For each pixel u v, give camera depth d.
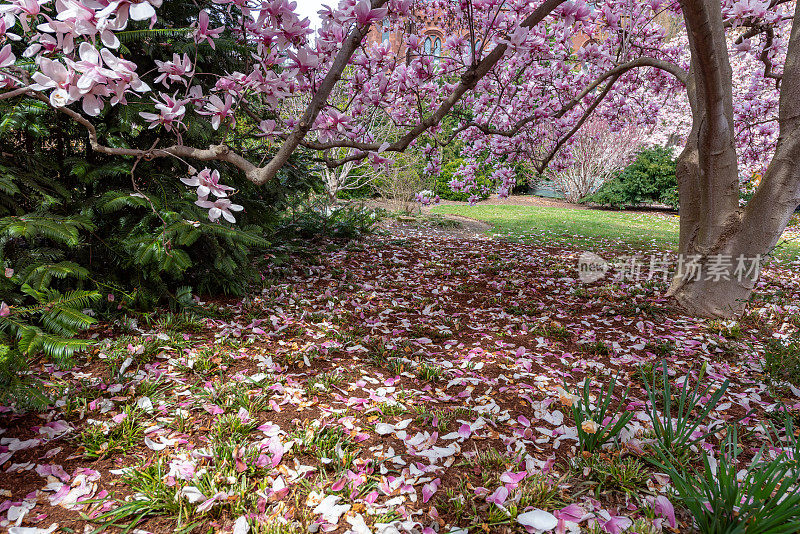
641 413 2.44
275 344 3.22
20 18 1.46
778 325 4.07
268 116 3.75
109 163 3.17
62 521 1.56
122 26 1.26
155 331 3.13
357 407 2.43
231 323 3.52
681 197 4.61
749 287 4.25
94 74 1.35
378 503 1.73
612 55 5.82
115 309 3.24
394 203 12.02
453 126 8.36
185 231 2.70
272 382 2.61
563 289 5.29
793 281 5.80
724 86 3.92
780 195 3.96
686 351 3.48
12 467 1.79
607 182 16.66
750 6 4.11
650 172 15.30
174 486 1.73
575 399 2.17
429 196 5.21
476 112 5.54
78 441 1.98
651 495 1.79
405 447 2.11
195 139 3.35
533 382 2.87
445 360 3.20
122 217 3.32
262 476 1.84
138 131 3.17
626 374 3.05
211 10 3.52
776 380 2.91
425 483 1.86
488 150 6.38
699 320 4.24
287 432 2.15
